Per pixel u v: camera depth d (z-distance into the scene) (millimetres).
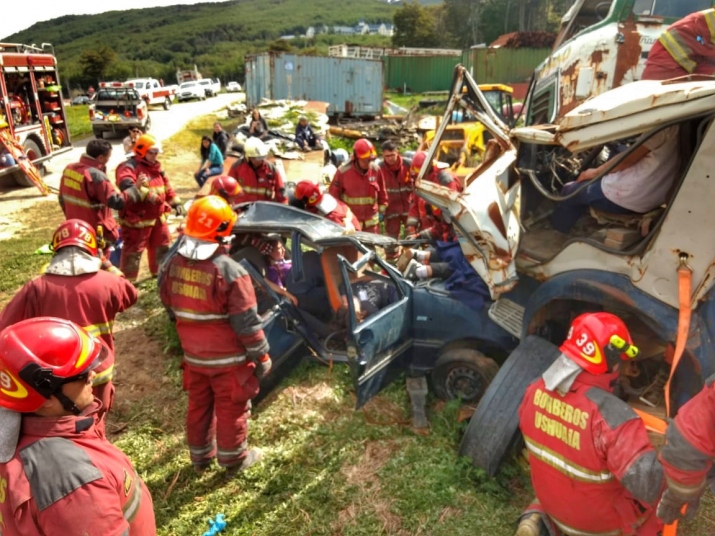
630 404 3445
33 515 1747
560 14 58844
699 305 3023
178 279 3582
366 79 26812
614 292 3303
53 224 10734
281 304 4719
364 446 4254
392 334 4426
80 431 1895
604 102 3133
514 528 3453
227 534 3529
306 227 4895
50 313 3480
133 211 6602
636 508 2527
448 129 12977
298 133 17172
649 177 3395
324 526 3555
